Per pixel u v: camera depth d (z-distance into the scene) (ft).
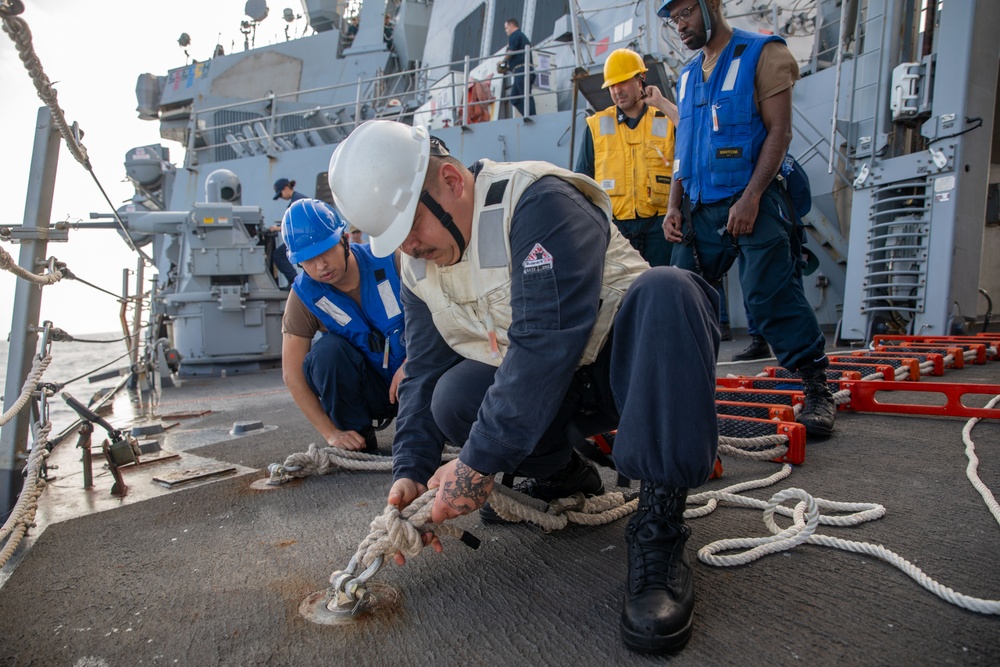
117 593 4.59
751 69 7.29
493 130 21.81
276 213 26.45
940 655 3.29
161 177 33.86
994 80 14.78
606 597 4.18
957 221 14.70
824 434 7.81
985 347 12.90
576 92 16.35
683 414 3.48
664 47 20.04
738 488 5.98
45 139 6.64
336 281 7.34
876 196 16.05
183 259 21.24
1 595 4.62
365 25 33.45
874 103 16.33
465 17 28.02
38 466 6.05
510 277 3.91
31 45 4.85
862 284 16.42
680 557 3.72
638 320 3.64
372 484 7.09
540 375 3.58
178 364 18.53
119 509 6.54
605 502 5.57
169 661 3.69
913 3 15.31
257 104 33.42
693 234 8.07
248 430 10.70
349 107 31.86
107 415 13.41
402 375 7.45
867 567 4.31
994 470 6.27
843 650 3.38
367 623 4.02
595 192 4.02
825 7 21.88
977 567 4.21
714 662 3.35
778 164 7.18
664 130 11.44
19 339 6.63
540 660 3.51
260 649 3.78
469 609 4.12
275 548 5.33
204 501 6.71
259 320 21.20
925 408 8.79
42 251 6.69
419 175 3.81
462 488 3.73
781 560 4.50
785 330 7.84
